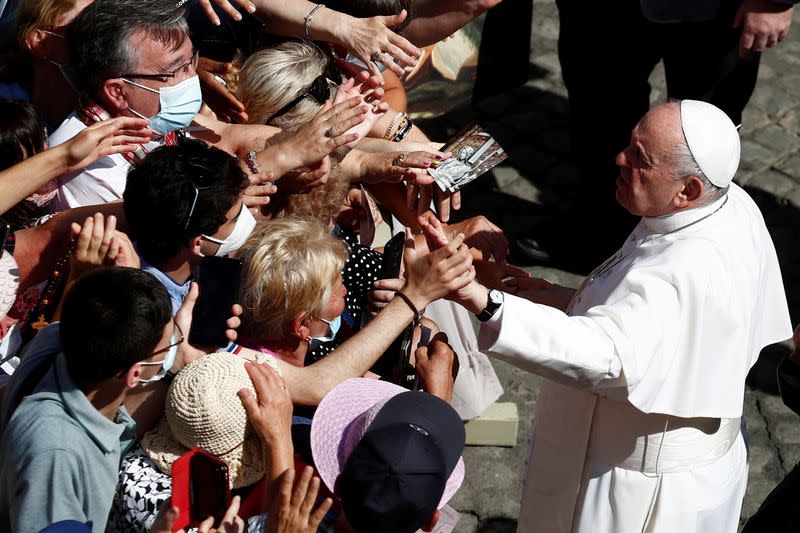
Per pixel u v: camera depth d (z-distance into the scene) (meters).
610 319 10.90
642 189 11.17
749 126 25.00
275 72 12.98
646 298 10.95
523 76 21.11
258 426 9.22
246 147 13.01
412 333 11.39
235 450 9.40
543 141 24.55
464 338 15.65
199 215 10.23
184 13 11.84
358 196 14.16
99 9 11.50
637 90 19.77
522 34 20.47
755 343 12.27
